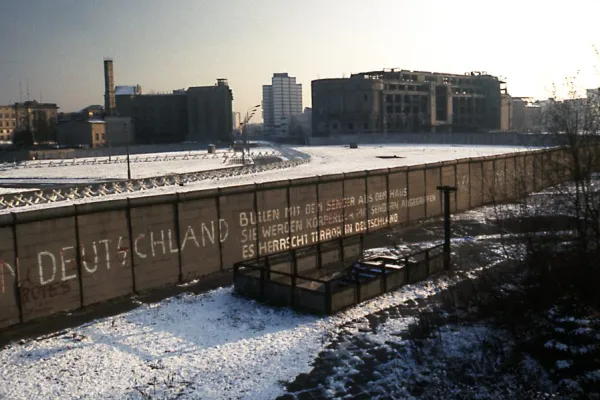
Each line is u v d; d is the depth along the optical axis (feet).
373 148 429.79
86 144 443.73
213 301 62.03
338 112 545.44
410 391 41.16
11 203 122.52
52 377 43.57
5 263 54.49
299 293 58.49
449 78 589.32
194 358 46.98
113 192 148.56
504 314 53.16
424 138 495.82
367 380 42.96
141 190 154.51
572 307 48.03
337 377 43.47
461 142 465.88
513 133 423.23
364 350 48.37
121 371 44.60
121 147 419.54
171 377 43.47
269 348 48.96
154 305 61.16
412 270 67.77
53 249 58.23
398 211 105.60
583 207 55.47
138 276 65.87
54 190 134.62
